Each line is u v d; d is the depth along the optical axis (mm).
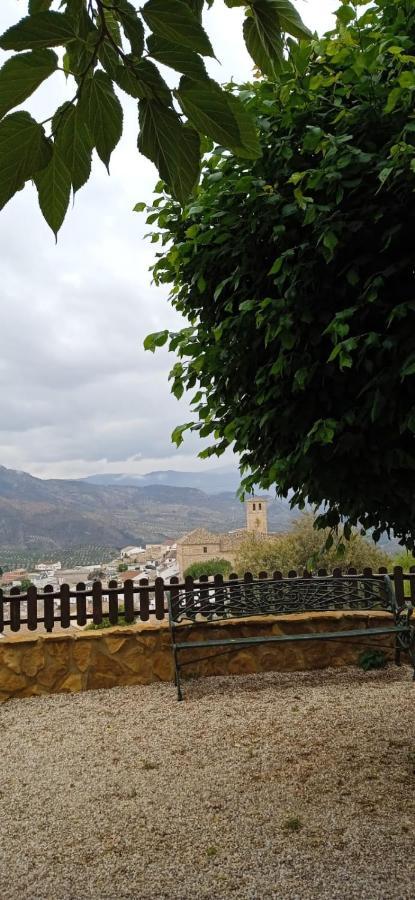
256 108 3027
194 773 3900
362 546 15695
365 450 2910
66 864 2873
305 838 2959
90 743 4586
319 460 3002
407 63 2641
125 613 6672
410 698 5273
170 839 3055
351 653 6469
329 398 2969
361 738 4328
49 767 4156
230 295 3490
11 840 3141
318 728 4609
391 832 2949
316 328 2918
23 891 2650
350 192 2744
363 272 2881
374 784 3527
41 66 722
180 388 3926
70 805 3535
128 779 3871
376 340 2617
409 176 2549
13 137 783
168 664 6207
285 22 974
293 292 2809
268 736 4504
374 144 2809
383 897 2443
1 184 807
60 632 6281
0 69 714
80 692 5969
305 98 2887
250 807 3352
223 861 2805
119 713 5285
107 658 6086
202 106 805
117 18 750
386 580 6383
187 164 883
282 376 3010
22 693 5867
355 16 2811
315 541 18281
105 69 788
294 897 2488
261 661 6387
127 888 2633
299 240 3006
